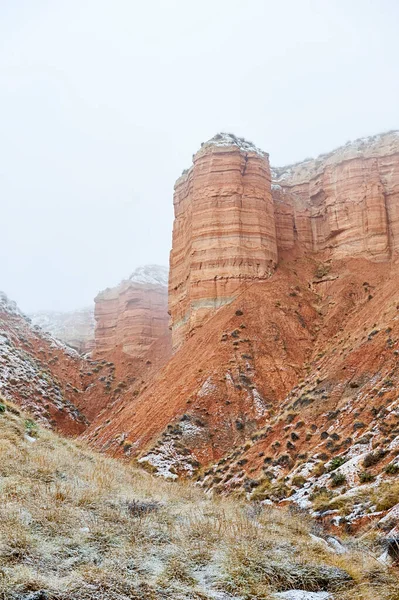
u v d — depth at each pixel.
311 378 41.94
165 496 14.38
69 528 9.15
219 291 58.16
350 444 26.14
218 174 62.56
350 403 31.55
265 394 44.28
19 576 6.86
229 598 7.49
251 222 61.06
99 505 11.03
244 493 27.05
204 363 48.50
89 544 8.66
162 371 55.50
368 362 35.28
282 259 64.62
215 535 9.88
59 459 14.95
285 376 46.19
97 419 75.50
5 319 92.25
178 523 10.91
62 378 85.25
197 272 59.50
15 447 14.53
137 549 8.77
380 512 14.82
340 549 11.03
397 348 34.28
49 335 97.38
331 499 18.88
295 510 18.12
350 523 15.16
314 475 24.22
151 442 40.91
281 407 41.09
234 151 63.31
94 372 89.56
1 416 17.91
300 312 54.56
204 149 64.69
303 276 61.88
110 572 7.61
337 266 61.81
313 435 30.48
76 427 71.88
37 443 16.92
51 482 12.18
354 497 17.27
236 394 44.12
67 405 75.81
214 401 43.56
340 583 8.32
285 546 9.76
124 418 50.41
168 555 8.73
